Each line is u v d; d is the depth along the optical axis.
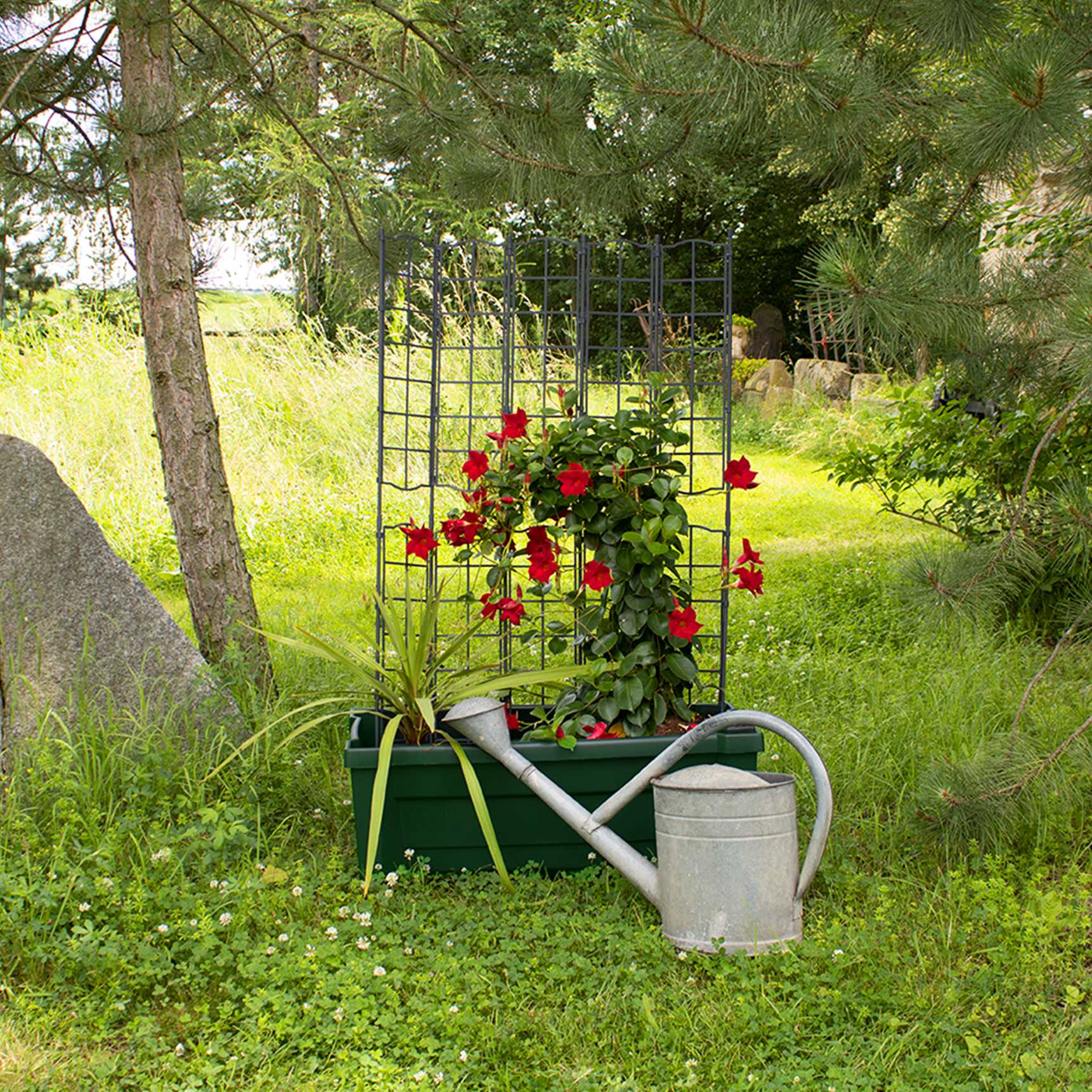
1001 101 3.11
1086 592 4.92
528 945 2.83
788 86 2.99
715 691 4.53
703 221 22.95
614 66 3.23
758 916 2.75
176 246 4.20
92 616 3.85
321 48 4.66
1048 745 3.74
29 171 5.11
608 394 10.12
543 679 3.31
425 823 3.21
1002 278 3.48
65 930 2.74
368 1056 2.31
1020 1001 2.52
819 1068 2.31
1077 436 5.09
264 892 2.99
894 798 3.74
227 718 3.93
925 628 3.64
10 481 3.77
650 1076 2.29
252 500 8.58
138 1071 2.29
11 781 3.38
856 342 3.56
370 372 10.10
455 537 3.49
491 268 10.79
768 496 10.15
